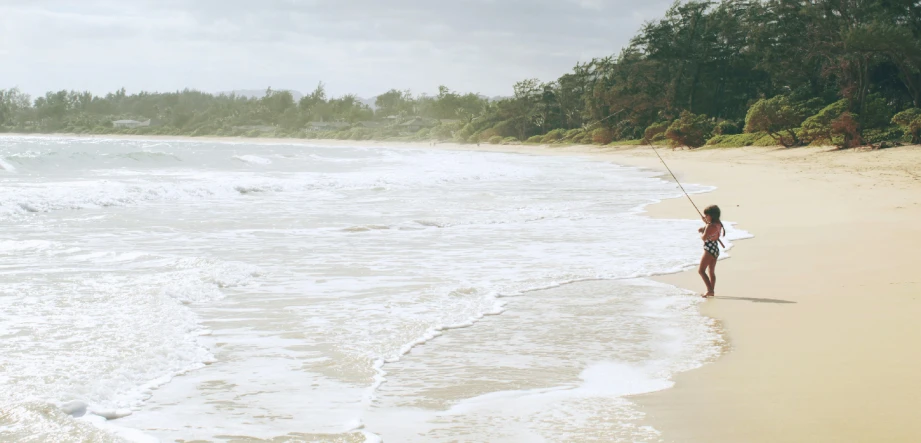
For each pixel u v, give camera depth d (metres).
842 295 7.60
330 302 7.57
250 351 5.77
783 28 61.59
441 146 98.50
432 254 10.88
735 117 74.06
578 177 30.14
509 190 23.25
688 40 75.25
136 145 95.38
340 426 4.21
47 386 4.76
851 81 51.66
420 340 6.16
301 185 23.56
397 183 26.03
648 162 44.41
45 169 32.16
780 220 14.00
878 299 7.35
